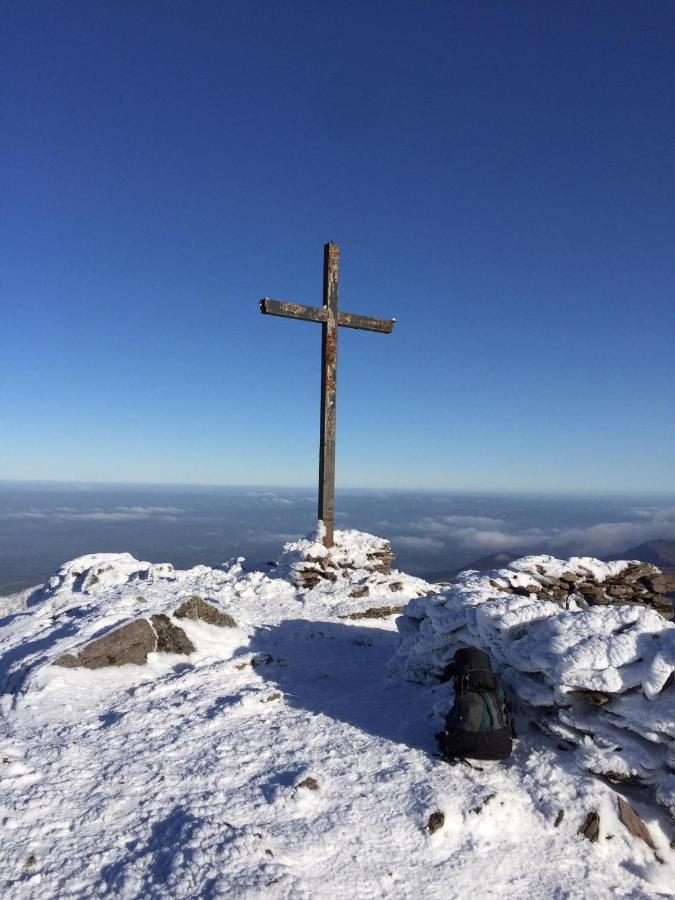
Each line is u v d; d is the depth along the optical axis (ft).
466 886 10.25
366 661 22.48
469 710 13.56
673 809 11.93
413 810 11.76
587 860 11.18
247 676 19.30
